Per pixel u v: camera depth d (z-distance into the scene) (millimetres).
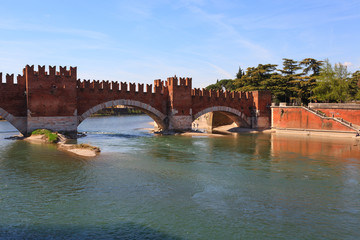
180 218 17297
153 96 60500
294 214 18016
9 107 46656
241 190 22406
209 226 16312
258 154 37250
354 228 16188
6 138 47719
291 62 97875
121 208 18672
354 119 56250
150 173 27031
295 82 89688
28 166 28750
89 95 52625
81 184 23391
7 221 16625
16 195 20672
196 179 25266
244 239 14930
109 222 16703
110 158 33312
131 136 56188
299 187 23250
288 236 15258
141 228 16031
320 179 25531
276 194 21562
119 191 21859
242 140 51875
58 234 15250
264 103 74438
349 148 42594
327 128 59500
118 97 55625
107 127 87500
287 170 28656
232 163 31703
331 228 16172
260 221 17000
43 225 16234
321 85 78625
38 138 44969
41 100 47656
